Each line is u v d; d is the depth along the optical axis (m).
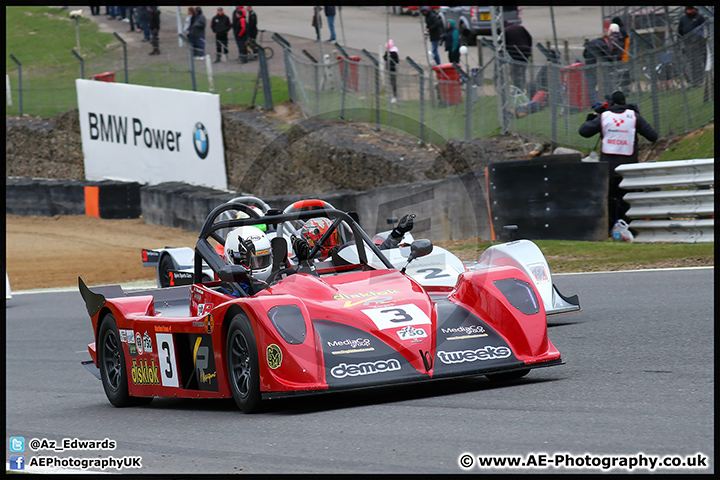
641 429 14.77
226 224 22.33
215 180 79.62
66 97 106.00
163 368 21.34
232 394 19.00
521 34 74.88
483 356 18.52
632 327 26.55
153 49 102.44
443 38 89.81
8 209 94.38
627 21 76.25
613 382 19.05
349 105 74.38
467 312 19.48
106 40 128.50
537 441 14.52
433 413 17.27
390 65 82.38
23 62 128.75
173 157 84.50
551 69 66.44
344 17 134.88
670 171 45.12
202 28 95.12
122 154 90.31
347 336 18.09
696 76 59.47
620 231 47.31
